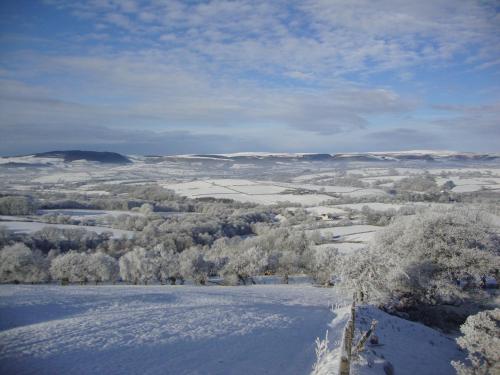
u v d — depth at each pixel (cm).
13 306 3159
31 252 7481
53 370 1998
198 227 11444
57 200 15075
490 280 5638
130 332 2664
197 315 3253
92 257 7175
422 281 4194
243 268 7181
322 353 2588
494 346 2267
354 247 9031
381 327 3350
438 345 3366
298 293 5062
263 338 2856
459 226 4834
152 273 7138
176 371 2153
